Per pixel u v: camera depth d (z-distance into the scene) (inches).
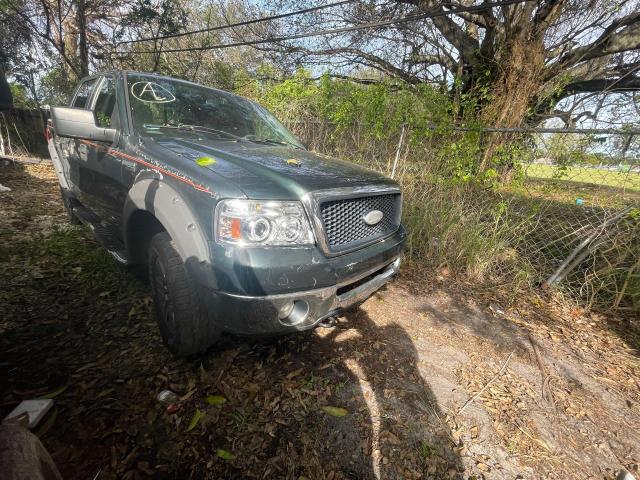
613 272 132.0
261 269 61.4
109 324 92.5
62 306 98.6
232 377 78.0
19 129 355.9
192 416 67.2
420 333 105.2
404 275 143.1
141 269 123.5
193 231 65.6
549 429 75.8
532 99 285.9
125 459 57.8
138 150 85.9
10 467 36.8
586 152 143.6
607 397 87.8
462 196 179.5
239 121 120.7
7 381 70.9
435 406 77.7
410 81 396.8
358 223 80.2
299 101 266.4
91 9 427.8
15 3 398.3
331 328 100.8
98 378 74.2
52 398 67.7
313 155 103.0
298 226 66.5
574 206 146.8
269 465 59.7
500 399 82.7
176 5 462.3
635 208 122.9
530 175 166.4
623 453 72.2
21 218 167.5
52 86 499.8
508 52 258.4
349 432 68.1
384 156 216.4
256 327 64.4
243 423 67.0
